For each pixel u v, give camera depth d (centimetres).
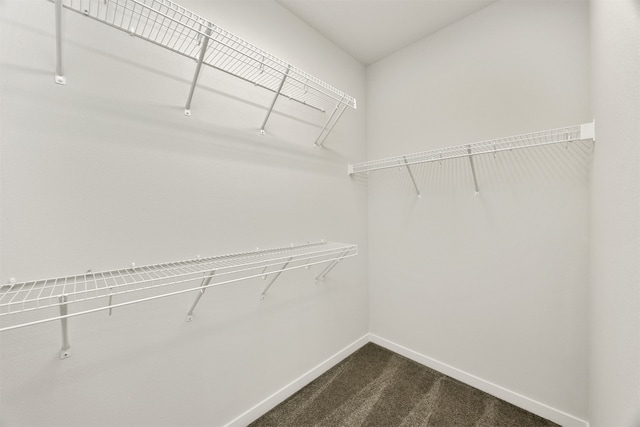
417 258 205
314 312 188
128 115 107
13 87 84
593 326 123
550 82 145
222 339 138
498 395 166
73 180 95
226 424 139
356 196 225
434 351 198
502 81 162
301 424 147
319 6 168
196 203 128
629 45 73
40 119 88
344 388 176
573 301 139
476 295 175
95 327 100
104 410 102
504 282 163
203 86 129
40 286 86
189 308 124
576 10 136
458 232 183
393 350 222
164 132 117
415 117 204
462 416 151
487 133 168
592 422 128
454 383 180
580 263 137
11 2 84
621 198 81
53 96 91
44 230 89
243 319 146
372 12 173
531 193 152
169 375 119
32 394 87
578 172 136
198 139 128
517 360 159
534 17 150
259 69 133
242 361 146
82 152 96
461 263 182
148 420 113
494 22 165
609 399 94
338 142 208
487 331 171
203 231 131
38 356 88
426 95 198
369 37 198
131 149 108
